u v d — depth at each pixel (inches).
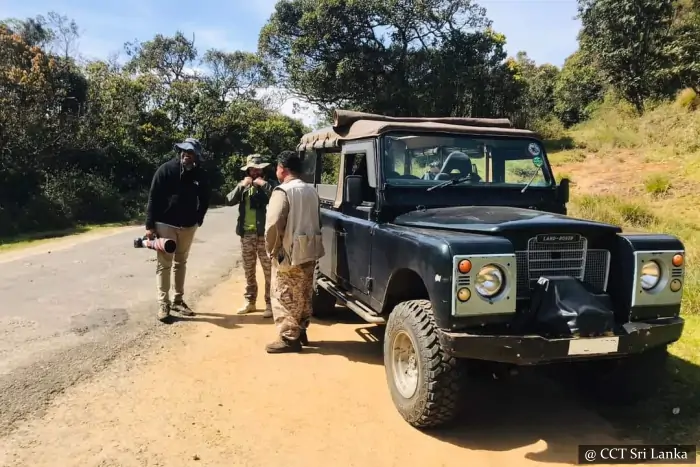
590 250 153.8
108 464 133.0
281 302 210.5
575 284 143.2
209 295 299.4
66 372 186.2
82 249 453.4
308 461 136.6
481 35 1288.1
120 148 965.2
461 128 197.9
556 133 1021.2
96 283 315.9
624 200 477.1
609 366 165.5
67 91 840.9
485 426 157.3
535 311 142.3
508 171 201.3
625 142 762.2
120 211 752.3
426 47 1301.7
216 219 717.3
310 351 213.9
